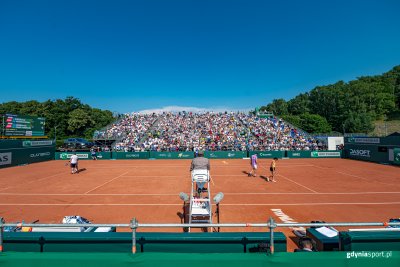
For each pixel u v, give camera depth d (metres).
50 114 75.06
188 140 46.91
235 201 13.45
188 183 18.86
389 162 30.12
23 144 32.22
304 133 51.31
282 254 4.46
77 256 4.45
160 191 16.06
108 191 16.11
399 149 28.64
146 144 44.69
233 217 10.78
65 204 13.03
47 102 77.62
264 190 16.22
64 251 5.03
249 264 4.39
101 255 4.46
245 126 54.94
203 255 4.44
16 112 75.50
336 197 14.31
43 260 4.46
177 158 39.41
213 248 5.05
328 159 37.09
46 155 37.03
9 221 10.41
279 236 5.09
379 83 124.19
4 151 29.08
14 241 5.05
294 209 11.96
